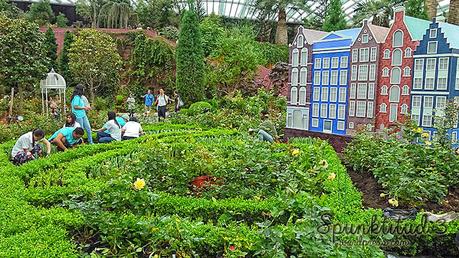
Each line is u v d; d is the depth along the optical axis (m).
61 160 7.20
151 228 3.73
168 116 17.09
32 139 7.66
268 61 29.69
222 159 6.16
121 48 27.03
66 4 36.03
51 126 11.85
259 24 36.72
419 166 6.50
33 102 18.12
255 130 9.55
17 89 19.08
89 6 33.84
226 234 3.77
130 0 35.03
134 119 10.91
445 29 8.97
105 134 10.34
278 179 5.51
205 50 28.66
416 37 9.54
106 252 3.58
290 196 4.23
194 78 19.75
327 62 11.45
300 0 32.44
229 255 3.40
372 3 26.53
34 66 17.08
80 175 5.99
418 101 9.38
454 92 8.84
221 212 4.68
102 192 4.44
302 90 12.24
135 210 4.36
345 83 10.98
